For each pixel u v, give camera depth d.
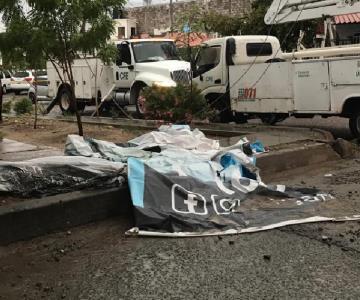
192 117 12.92
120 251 5.04
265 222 5.68
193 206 5.89
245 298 3.99
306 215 5.89
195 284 4.27
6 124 14.26
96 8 9.18
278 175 8.13
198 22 13.95
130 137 11.02
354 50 10.48
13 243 5.31
